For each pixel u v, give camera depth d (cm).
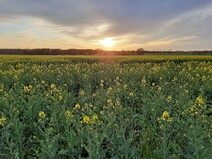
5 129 439
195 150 371
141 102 694
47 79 1028
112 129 458
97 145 372
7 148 387
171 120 419
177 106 589
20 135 435
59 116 517
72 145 404
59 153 381
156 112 555
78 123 461
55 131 446
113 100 668
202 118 461
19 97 668
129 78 1091
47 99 661
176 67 1471
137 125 535
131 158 390
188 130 418
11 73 1062
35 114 561
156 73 1137
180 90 735
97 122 443
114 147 406
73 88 977
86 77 1027
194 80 899
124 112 555
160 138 423
